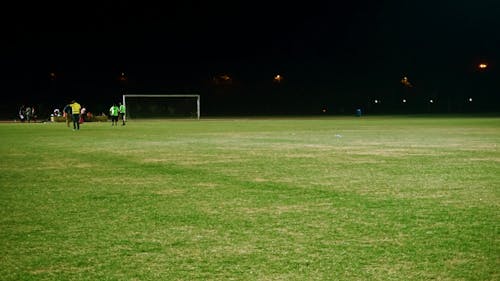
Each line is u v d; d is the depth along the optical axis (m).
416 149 20.19
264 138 26.95
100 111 77.06
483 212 8.77
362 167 14.68
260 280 5.69
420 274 5.84
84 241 7.16
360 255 6.49
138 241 7.14
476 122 46.50
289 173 13.49
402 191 10.78
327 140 25.27
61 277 5.80
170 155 18.28
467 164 15.29
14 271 6.00
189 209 9.11
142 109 71.56
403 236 7.31
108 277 5.80
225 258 6.40
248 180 12.35
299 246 6.87
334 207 9.22
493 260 6.28
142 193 10.70
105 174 13.52
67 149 20.84
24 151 20.03
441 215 8.56
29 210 9.10
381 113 85.81
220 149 20.59
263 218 8.40
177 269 6.04
